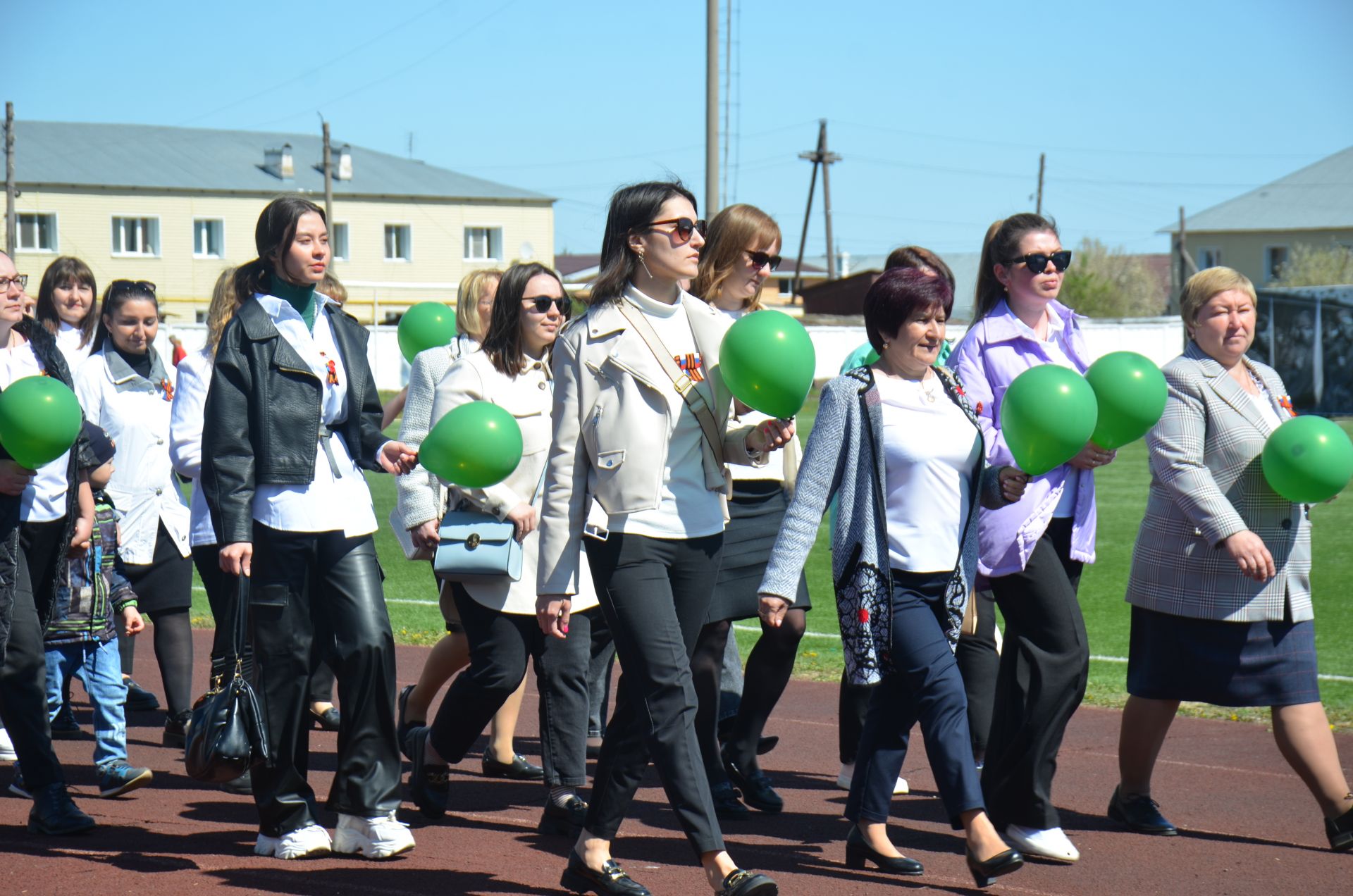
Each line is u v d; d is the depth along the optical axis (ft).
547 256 268.82
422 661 36.58
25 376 21.25
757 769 23.29
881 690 19.67
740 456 17.98
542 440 22.18
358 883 18.69
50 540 22.03
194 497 24.82
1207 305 21.58
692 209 17.80
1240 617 20.99
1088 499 20.39
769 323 17.29
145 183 236.63
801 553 18.67
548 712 21.58
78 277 30.12
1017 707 20.07
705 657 22.27
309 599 19.79
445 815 22.62
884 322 19.06
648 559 17.31
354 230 251.19
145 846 20.45
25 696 20.97
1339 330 139.85
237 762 18.99
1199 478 20.99
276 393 19.30
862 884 19.06
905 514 18.84
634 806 23.63
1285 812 22.94
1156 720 21.67
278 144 258.78
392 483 88.43
